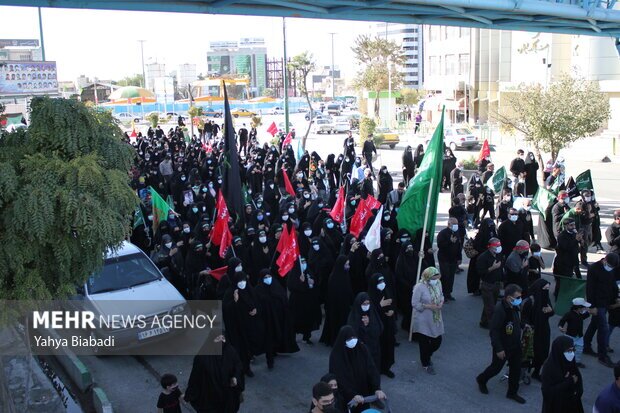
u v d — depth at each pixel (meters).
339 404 6.02
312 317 9.88
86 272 6.21
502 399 7.90
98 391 7.94
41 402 7.90
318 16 13.93
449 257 11.21
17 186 5.64
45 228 5.60
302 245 11.84
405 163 22.00
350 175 20.19
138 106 70.38
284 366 9.14
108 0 10.93
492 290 9.93
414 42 133.62
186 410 7.96
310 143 42.16
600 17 17.58
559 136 20.56
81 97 7.16
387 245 11.23
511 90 37.62
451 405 7.79
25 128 6.32
